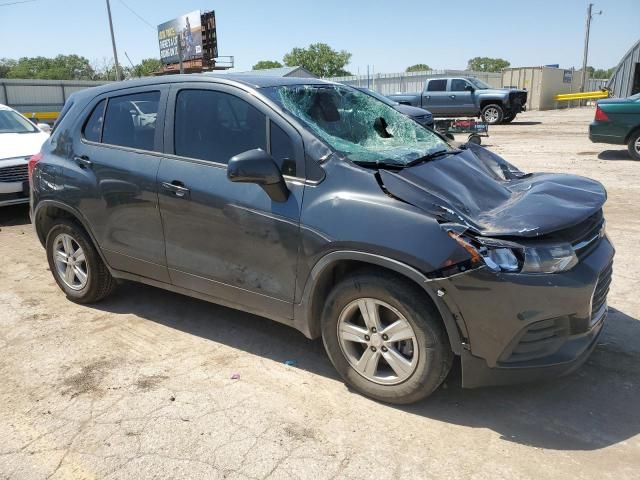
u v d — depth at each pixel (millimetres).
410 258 2852
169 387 3463
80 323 4410
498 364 2887
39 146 8109
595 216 3256
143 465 2775
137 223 4012
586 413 3129
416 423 3062
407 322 2996
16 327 4352
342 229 3053
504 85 38250
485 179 3502
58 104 43531
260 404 3262
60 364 3771
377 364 3213
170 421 3115
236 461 2789
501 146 14836
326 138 3346
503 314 2783
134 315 4539
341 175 3164
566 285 2818
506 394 3318
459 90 23172
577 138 16406
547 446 2865
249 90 3582
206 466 2758
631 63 23906
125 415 3182
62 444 2947
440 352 2953
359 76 42500
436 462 2760
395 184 3039
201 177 3635
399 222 2922
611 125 11555
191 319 4438
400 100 24109
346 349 3293
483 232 2832
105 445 2930
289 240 3266
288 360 3766
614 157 12031
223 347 3975
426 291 2855
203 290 3834
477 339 2848
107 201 4137
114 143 4188
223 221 3525
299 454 2830
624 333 4012
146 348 3980
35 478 2709
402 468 2721
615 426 3014
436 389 3301
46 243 4816
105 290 4652
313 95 3801
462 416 3117
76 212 4359
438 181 3174
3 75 85438
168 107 3898
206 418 3139
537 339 2896
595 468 2701
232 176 3119
